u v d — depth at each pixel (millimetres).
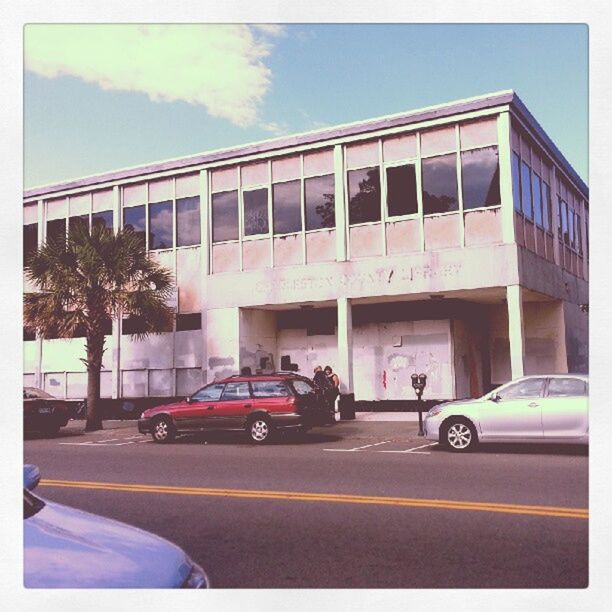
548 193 20484
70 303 19000
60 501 8211
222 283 20438
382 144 18500
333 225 19016
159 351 21688
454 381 19031
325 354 20766
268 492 8344
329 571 5211
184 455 12414
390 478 9094
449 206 17547
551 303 20766
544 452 11266
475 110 17125
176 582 3266
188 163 21188
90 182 23000
